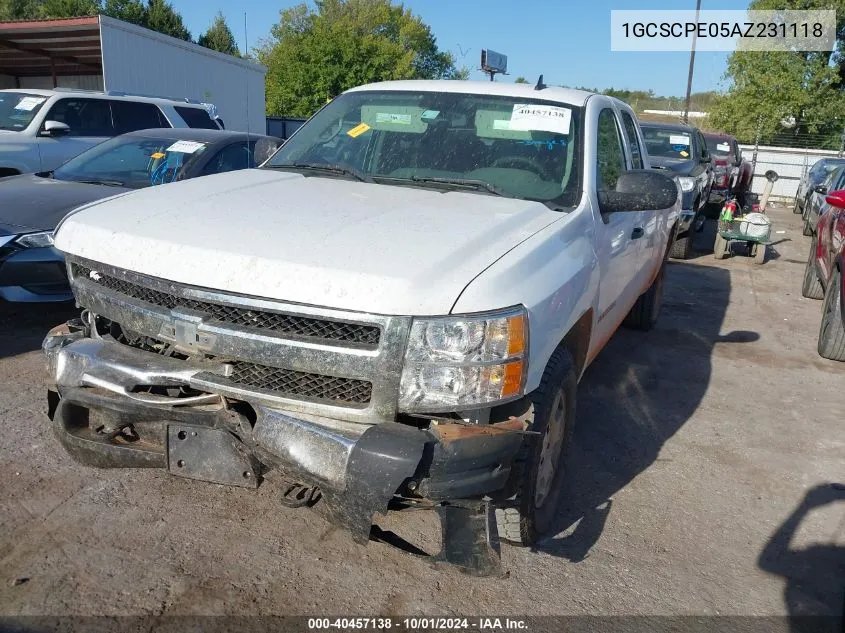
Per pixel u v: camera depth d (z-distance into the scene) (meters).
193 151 6.74
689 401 5.22
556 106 3.88
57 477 3.53
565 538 3.36
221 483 2.62
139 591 2.78
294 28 55.12
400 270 2.41
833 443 4.65
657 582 3.09
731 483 4.02
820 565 3.30
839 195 6.30
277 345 2.45
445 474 2.34
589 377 5.55
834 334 6.27
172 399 2.65
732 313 7.96
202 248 2.59
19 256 5.16
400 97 4.14
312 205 3.04
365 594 2.88
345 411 2.44
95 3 38.41
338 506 2.35
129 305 2.74
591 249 3.30
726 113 29.11
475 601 2.89
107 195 6.07
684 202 10.62
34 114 9.38
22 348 5.20
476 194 3.41
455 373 2.38
